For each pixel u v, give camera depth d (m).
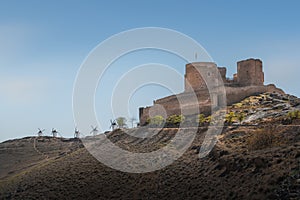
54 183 65.12
